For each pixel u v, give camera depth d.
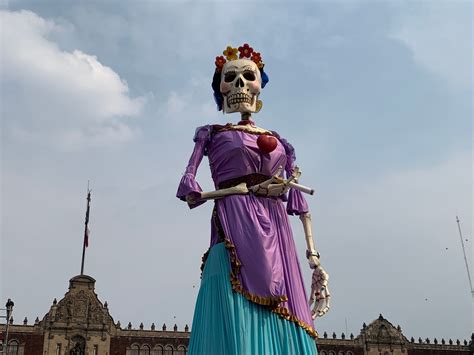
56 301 65.06
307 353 13.14
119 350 64.88
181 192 14.09
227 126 15.16
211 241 14.66
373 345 72.88
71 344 63.34
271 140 14.37
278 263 13.53
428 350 74.50
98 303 66.00
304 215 15.69
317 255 15.23
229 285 13.23
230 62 16.08
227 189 14.19
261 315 13.04
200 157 14.89
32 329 63.12
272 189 14.28
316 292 14.77
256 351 12.56
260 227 13.73
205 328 13.11
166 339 66.75
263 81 16.75
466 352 75.44
